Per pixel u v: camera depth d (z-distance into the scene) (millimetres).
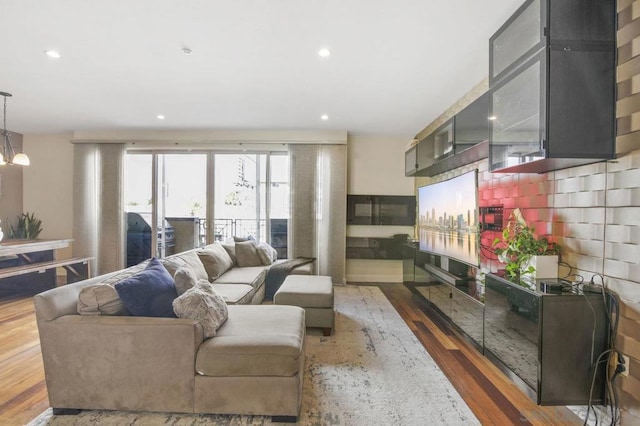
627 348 1725
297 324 2150
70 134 5570
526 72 1964
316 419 1812
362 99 3789
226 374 1774
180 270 2348
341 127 5039
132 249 5570
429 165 4039
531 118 1919
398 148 5551
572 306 1818
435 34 2400
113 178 5328
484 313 2461
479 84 3309
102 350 1809
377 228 5527
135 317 1874
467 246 3018
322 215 5273
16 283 4715
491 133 2375
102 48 2637
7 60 2848
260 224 5527
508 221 2816
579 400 1827
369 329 3225
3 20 2236
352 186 5547
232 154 5504
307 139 5262
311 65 2926
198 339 1820
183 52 2699
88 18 2219
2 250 3902
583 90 1777
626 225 1725
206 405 1787
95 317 1869
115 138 5344
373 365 2459
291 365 1776
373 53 2695
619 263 1763
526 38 1976
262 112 4305
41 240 4797
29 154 5590
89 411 1859
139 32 2396
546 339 1814
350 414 1861
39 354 2605
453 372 2369
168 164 5551
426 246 4027
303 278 3711
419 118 4535
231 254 4562
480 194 3402
